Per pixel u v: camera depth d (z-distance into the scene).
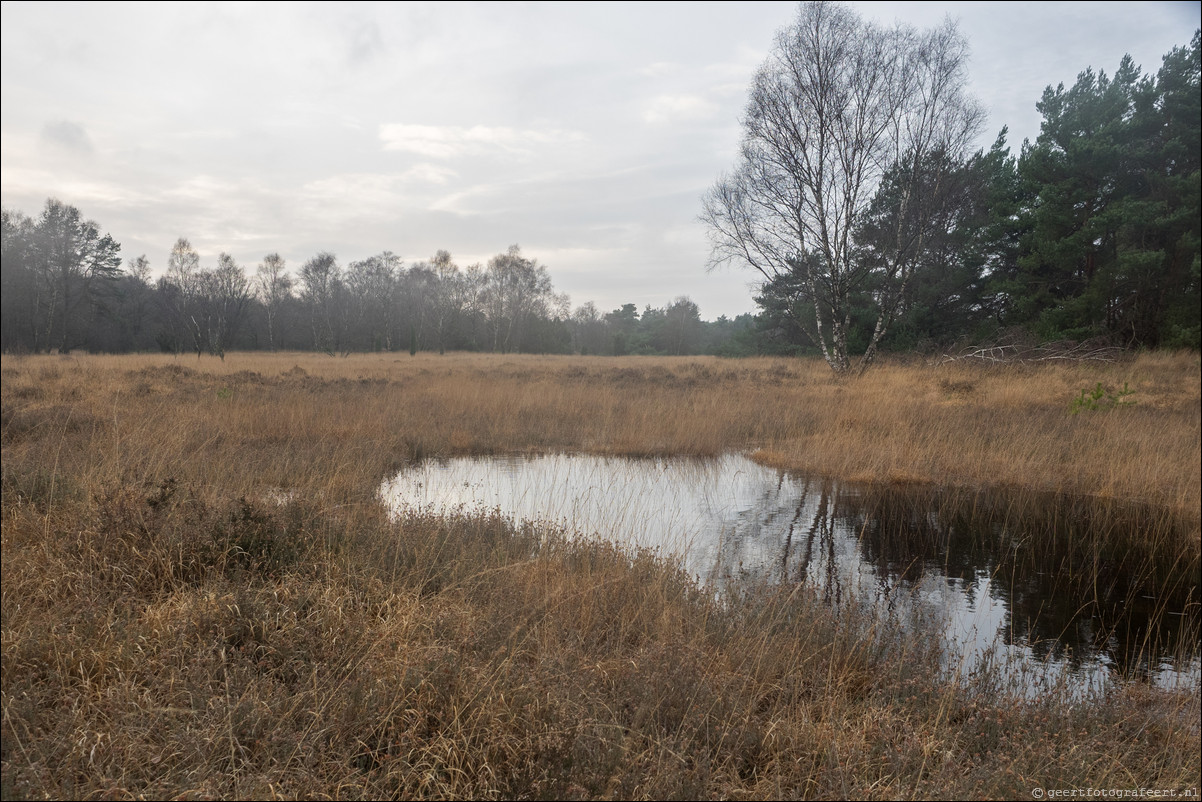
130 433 8.98
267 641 3.47
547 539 5.84
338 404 14.34
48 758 2.55
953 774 2.88
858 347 29.86
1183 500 8.66
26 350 26.45
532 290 84.44
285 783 2.52
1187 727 3.60
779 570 6.26
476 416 14.52
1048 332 25.09
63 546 4.40
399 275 81.94
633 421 13.89
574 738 2.75
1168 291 24.91
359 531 5.30
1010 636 5.00
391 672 3.22
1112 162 24.45
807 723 3.21
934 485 9.89
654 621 4.31
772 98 23.47
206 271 53.50
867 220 29.23
